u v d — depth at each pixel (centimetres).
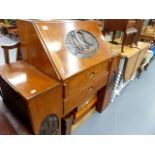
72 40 109
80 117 163
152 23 334
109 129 167
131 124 177
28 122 93
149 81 284
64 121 122
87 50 114
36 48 97
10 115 104
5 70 100
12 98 102
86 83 118
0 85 109
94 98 174
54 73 91
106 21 182
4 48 109
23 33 104
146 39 317
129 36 203
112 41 217
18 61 114
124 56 174
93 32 128
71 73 96
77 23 119
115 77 174
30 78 92
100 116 185
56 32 101
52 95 89
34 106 80
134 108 205
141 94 239
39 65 101
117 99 221
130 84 266
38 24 93
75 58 103
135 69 235
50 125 100
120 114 192
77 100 117
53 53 93
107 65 139
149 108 207
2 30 518
